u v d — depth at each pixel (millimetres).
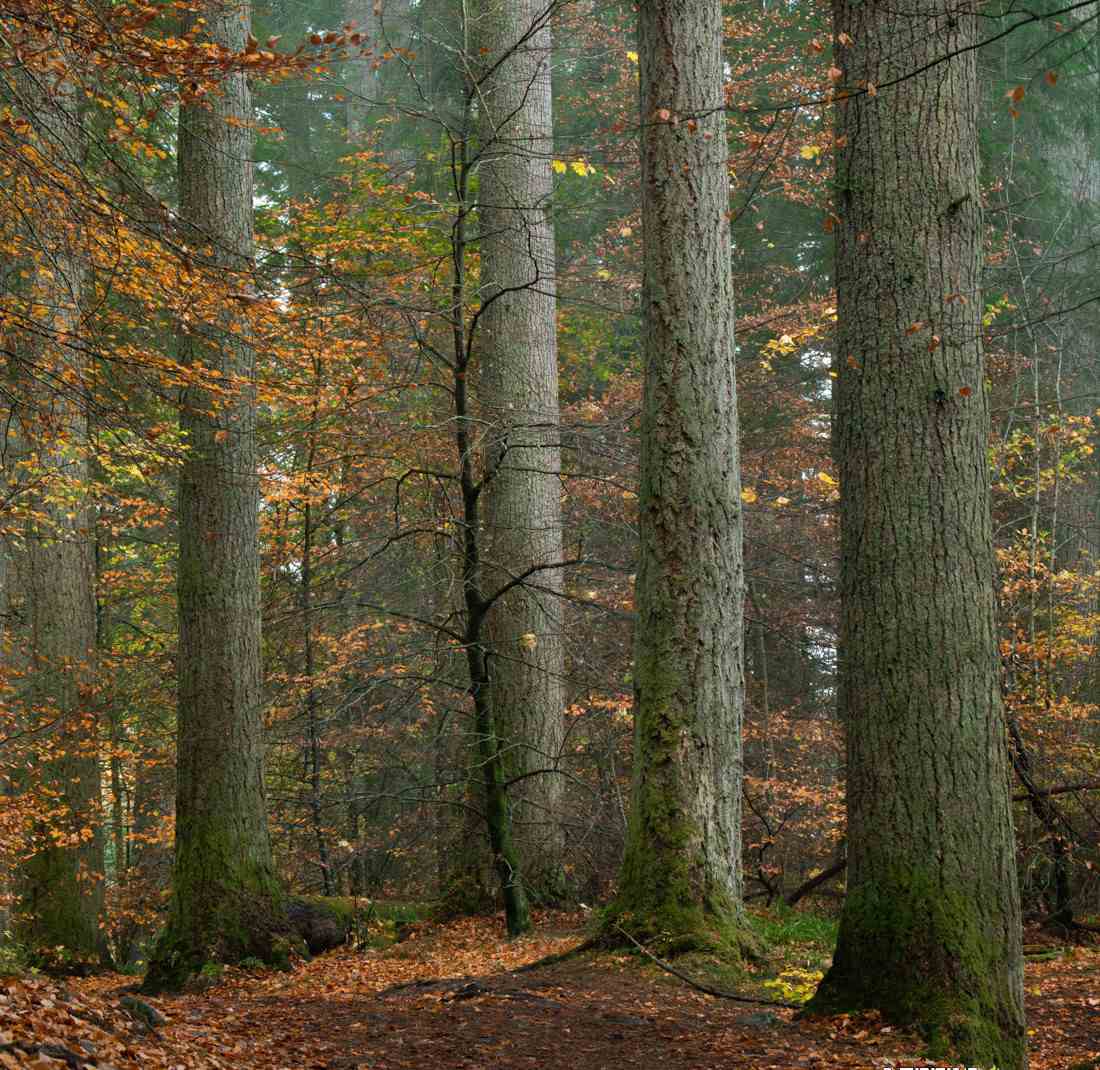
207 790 12258
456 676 16875
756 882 19062
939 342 6945
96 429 10516
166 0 9570
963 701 6766
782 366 23203
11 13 7184
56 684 15688
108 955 16656
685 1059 6477
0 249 8938
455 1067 6414
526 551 15711
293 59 7906
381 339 13555
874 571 6980
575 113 24375
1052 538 16906
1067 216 21188
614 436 15969
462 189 12305
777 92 17969
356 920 13883
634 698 10164
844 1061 6199
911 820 6746
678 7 10375
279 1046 6938
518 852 15469
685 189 10297
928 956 6598
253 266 9070
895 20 7148
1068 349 20203
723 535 10109
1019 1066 6496
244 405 12641
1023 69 20812
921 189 7074
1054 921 13281
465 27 12391
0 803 12945
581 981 8664
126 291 9281
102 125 10406
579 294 20375
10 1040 4945
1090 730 15492
